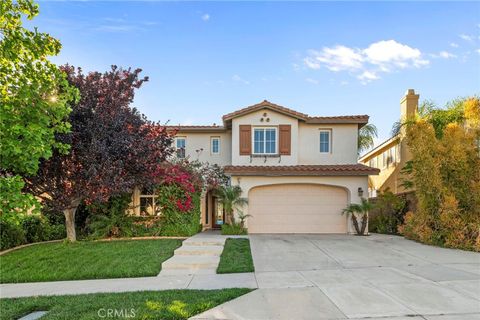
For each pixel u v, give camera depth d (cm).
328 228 1731
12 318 586
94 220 1496
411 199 1673
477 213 1251
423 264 973
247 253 1130
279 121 1878
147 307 606
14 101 627
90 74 1295
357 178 1717
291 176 1731
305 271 900
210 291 715
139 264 977
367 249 1226
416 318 558
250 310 600
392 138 2162
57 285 809
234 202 1689
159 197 1575
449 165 1323
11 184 595
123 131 1272
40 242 1410
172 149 1512
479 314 573
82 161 1234
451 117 1703
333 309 601
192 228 1587
